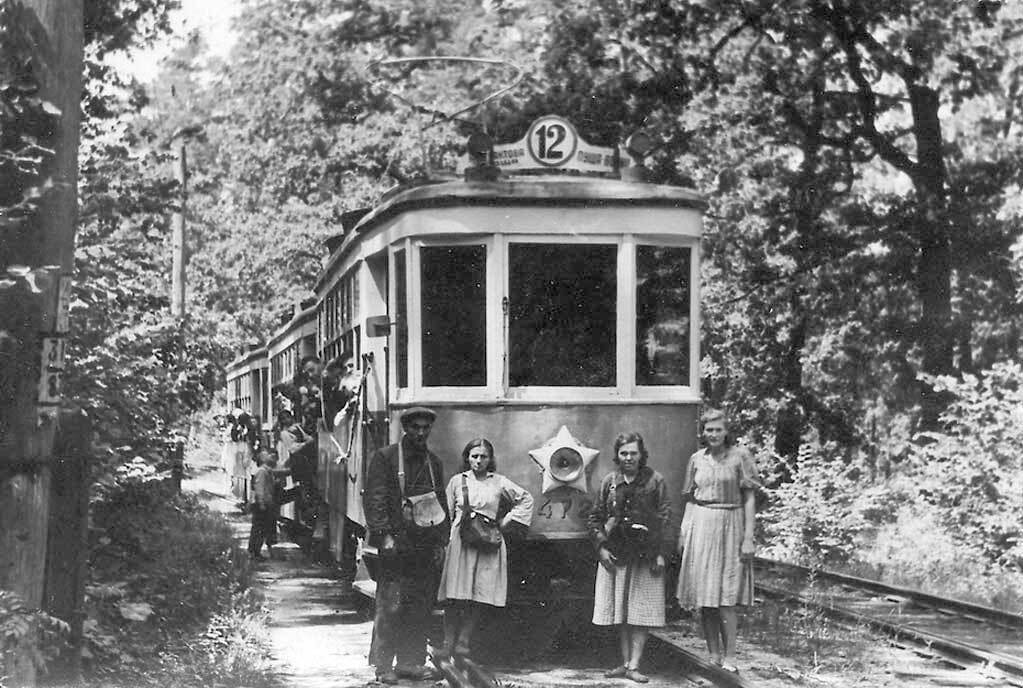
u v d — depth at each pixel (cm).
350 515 1345
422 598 962
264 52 2600
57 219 680
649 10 2448
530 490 1042
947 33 2450
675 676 964
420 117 2769
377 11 2541
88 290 1026
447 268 1068
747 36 2572
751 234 2634
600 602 954
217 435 2873
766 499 2167
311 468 1944
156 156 1062
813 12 2444
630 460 957
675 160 2544
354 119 2745
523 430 1048
